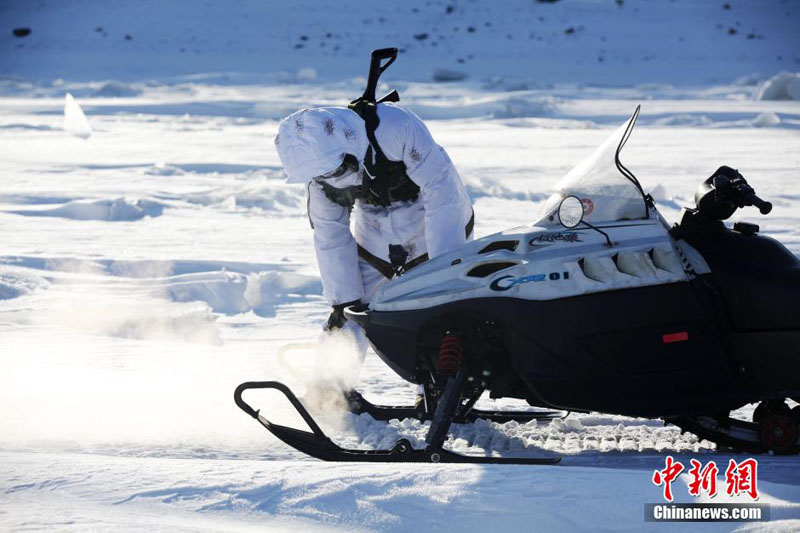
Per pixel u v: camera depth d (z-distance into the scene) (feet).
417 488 29.19
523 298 38.52
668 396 38.22
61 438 41.16
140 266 91.56
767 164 199.11
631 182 39.68
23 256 94.17
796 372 38.19
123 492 28.99
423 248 48.47
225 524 26.86
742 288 38.29
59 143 268.82
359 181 45.14
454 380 38.37
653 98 567.59
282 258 97.86
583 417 47.57
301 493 28.96
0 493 28.73
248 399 48.75
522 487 29.01
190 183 175.11
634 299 38.17
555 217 40.47
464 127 354.54
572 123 359.66
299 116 42.80
